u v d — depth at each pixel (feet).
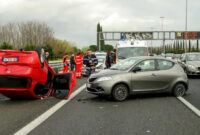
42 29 179.42
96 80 31.86
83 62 65.31
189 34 179.11
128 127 20.40
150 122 21.86
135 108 27.48
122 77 31.71
